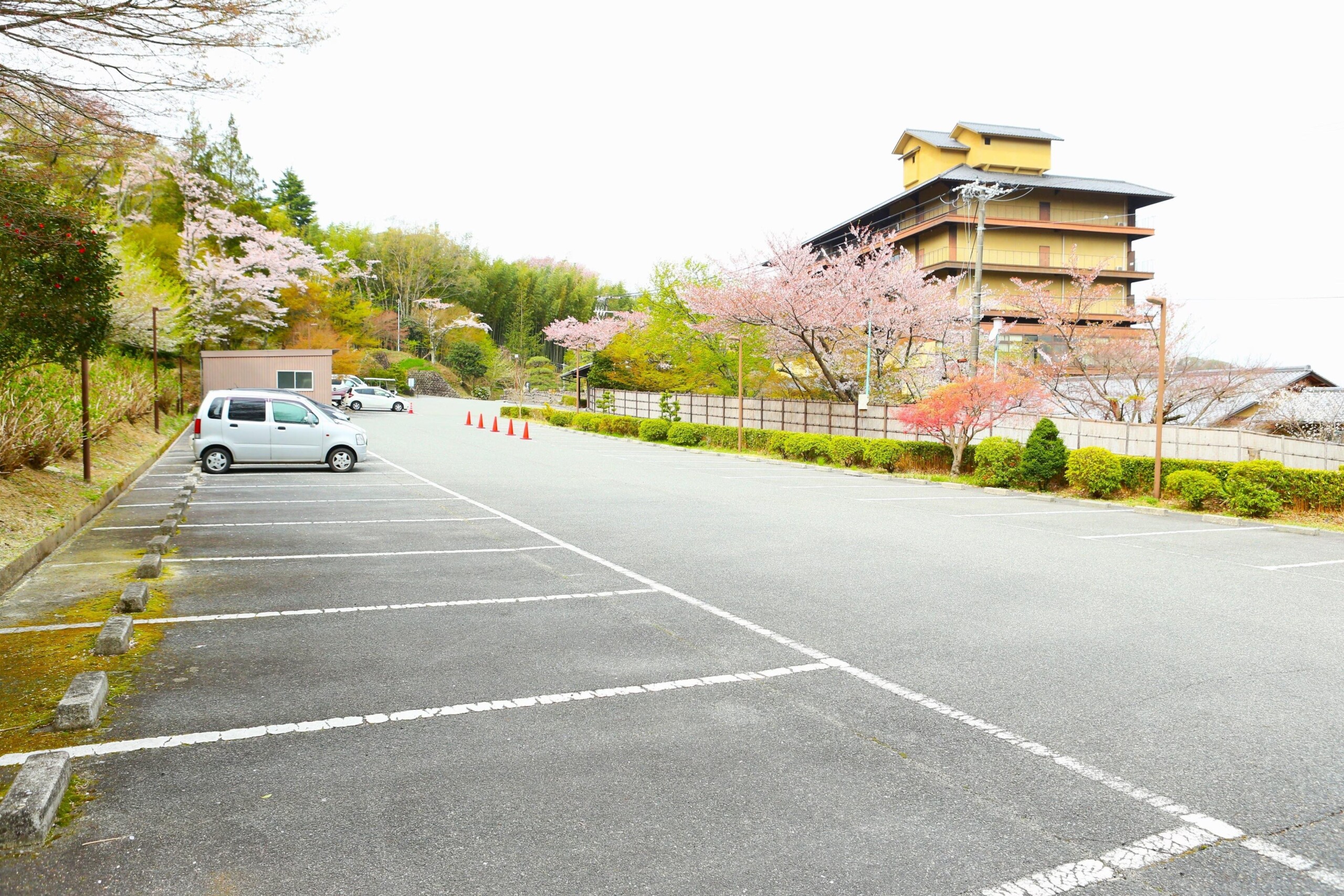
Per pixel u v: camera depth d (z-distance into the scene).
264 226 43.56
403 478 16.47
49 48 5.91
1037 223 41.22
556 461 21.52
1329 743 4.10
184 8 5.88
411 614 6.32
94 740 3.93
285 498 13.07
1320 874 2.95
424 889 2.77
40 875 2.81
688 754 3.88
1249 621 6.50
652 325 38.38
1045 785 3.61
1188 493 14.87
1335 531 12.38
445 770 3.67
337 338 54.06
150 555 7.52
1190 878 2.91
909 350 29.11
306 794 3.43
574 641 5.67
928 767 3.77
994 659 5.37
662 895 2.75
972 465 21.59
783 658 5.36
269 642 5.55
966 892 2.81
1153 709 4.53
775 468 23.41
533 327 79.50
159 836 3.08
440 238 76.94
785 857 3.00
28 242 7.30
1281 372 28.48
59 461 12.88
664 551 9.09
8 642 5.43
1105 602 7.09
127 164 8.53
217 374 35.12
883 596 7.11
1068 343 27.41
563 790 3.49
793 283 26.70
